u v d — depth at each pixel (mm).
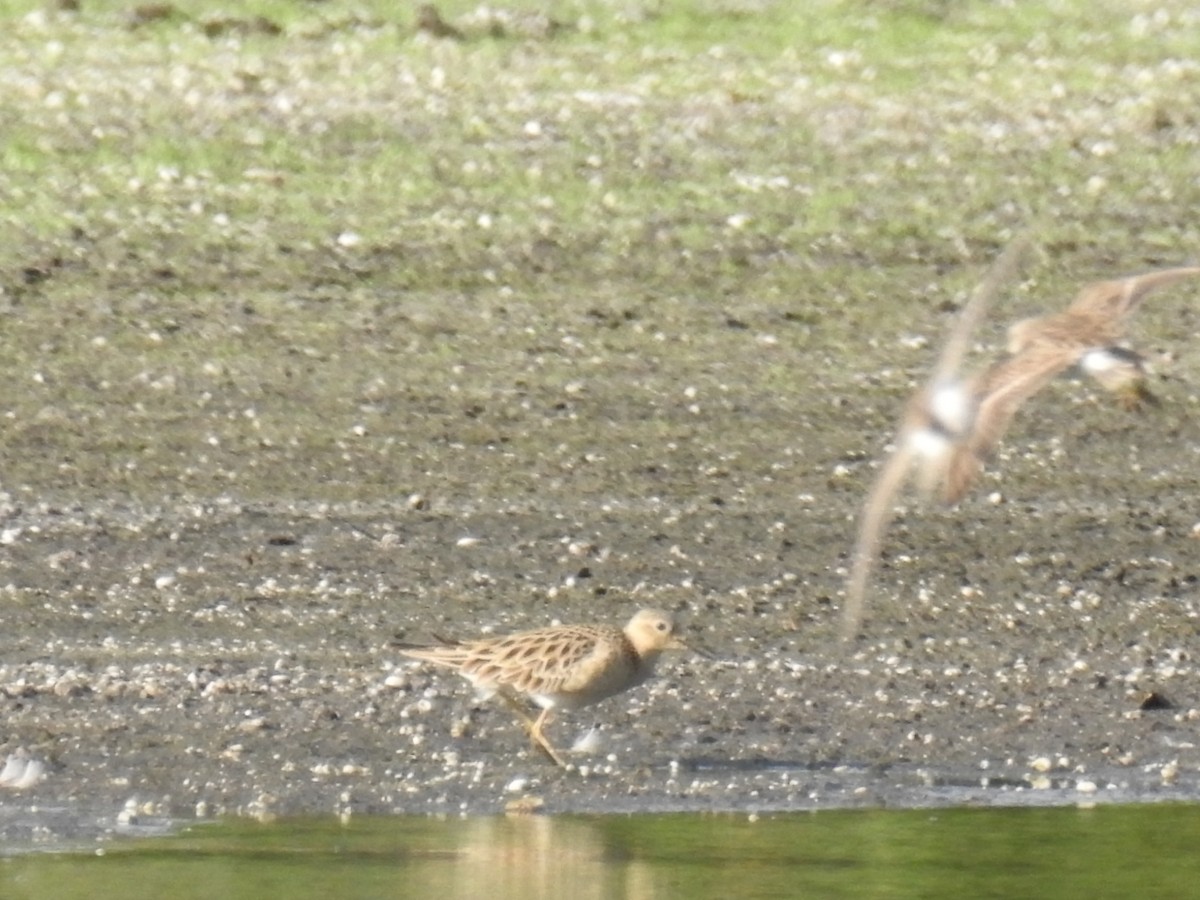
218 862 10047
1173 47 25719
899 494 15883
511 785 11242
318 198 21047
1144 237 21141
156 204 20719
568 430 16969
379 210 20875
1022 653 13398
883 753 11844
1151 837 10680
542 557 14641
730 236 20672
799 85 24188
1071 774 11672
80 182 21047
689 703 12414
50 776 11094
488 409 17266
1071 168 22516
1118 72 24938
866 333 19047
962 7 26703
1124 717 12461
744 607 13922
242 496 15656
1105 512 15766
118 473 15914
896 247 20641
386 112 23000
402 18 25547
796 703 12484
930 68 24844
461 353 18312
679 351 18547
